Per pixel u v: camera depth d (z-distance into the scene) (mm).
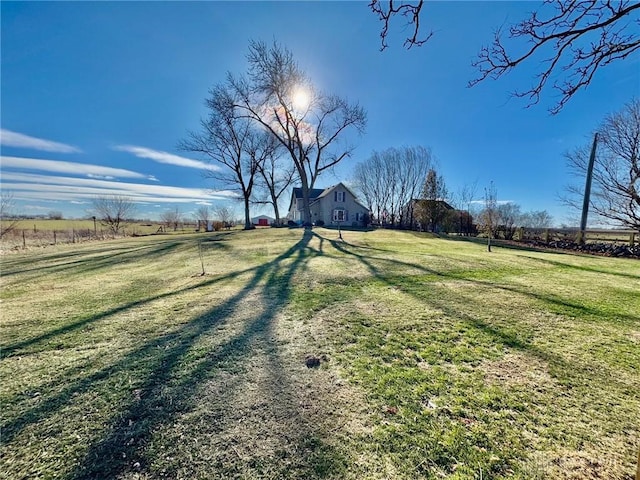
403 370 2402
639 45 2078
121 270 7555
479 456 1523
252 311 3928
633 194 11320
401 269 6516
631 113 11102
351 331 3205
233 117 20531
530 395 2049
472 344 2857
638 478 967
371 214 32562
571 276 5949
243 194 28031
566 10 2172
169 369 2486
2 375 2438
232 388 2191
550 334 3072
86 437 1719
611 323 3375
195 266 7660
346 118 20906
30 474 1472
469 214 20984
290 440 1666
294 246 11180
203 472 1464
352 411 1907
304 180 20891
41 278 6750
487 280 5504
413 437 1666
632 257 9859
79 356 2758
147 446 1641
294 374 2375
